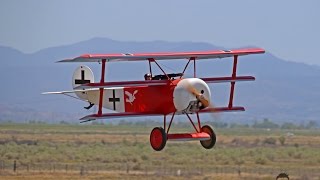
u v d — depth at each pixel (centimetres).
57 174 19875
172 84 8675
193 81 8606
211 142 8612
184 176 19612
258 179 18962
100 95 8338
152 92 8775
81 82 11231
